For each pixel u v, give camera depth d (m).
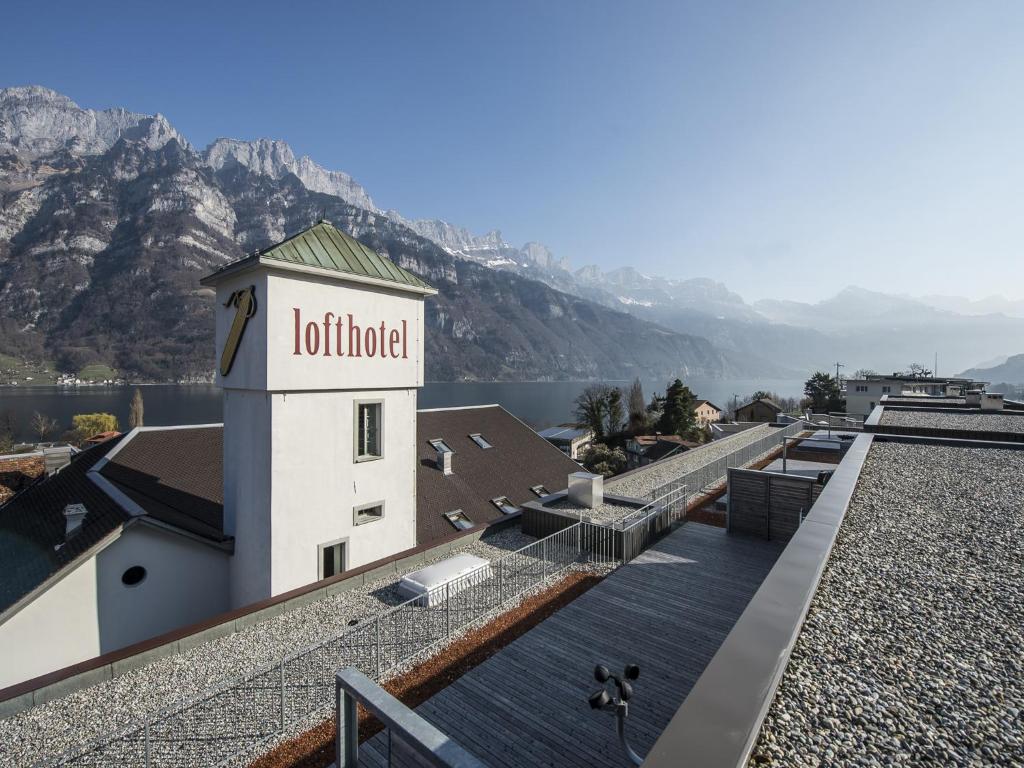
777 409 78.69
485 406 32.62
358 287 13.98
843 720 3.80
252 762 6.55
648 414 76.56
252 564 13.09
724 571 11.69
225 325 13.86
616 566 12.03
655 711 7.09
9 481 26.88
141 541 12.43
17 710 7.48
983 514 8.77
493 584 11.36
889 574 6.48
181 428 20.00
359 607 10.55
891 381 72.25
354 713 5.00
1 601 11.34
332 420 13.56
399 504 15.27
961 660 4.63
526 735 6.66
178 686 8.12
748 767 3.25
